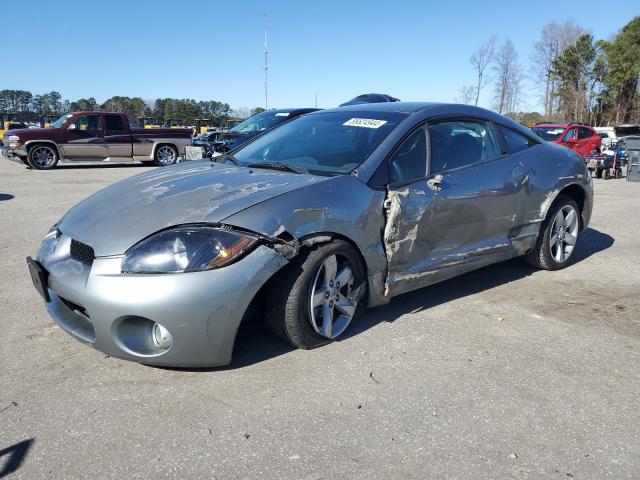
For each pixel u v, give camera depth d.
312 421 2.46
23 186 11.05
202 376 2.83
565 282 4.57
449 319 3.69
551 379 2.90
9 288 4.20
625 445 2.34
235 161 3.97
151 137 17.14
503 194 4.03
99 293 2.62
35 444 2.28
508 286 4.44
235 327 2.71
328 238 3.00
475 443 2.33
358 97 12.25
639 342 3.40
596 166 14.24
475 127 4.12
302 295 2.95
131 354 2.67
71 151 16.12
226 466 2.16
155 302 2.56
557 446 2.32
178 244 2.63
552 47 51.25
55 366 2.93
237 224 2.72
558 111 53.34
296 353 3.11
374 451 2.26
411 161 3.58
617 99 52.69
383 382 2.82
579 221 5.00
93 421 2.44
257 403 2.60
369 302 3.36
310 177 3.26
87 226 2.91
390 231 3.31
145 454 2.22
